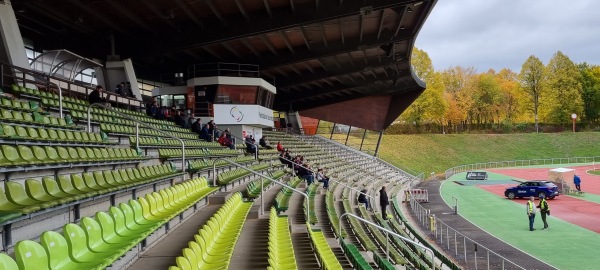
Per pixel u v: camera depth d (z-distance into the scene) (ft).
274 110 175.73
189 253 20.97
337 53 102.78
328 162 141.38
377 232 60.54
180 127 82.33
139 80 119.96
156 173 42.11
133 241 20.45
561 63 285.64
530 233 74.33
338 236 46.83
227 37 83.56
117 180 32.78
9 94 45.42
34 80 58.08
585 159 237.86
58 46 85.71
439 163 229.86
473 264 56.18
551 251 61.98
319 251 32.60
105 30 82.84
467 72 302.04
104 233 20.62
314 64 124.47
